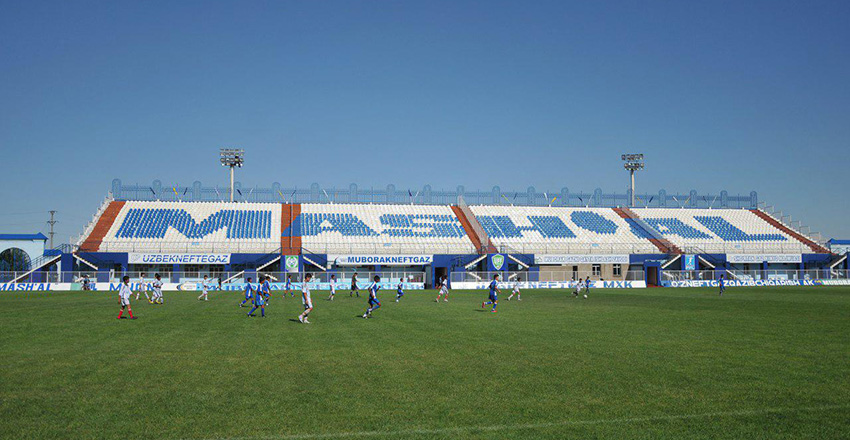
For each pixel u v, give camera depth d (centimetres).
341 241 7175
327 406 1085
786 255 7562
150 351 1709
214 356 1622
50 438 898
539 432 935
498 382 1285
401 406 1086
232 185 8100
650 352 1694
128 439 895
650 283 7375
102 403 1101
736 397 1153
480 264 7056
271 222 7500
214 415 1023
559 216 8475
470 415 1028
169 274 6191
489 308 3478
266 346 1816
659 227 8388
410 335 2097
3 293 5194
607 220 8462
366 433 927
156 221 7188
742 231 8456
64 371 1401
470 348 1773
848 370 1416
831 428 955
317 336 2069
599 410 1062
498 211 8488
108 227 6906
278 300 4316
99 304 3716
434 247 7238
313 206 8106
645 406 1088
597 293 5412
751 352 1691
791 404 1102
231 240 6938
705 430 945
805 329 2275
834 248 8638
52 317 2770
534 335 2095
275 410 1056
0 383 1269
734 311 3175
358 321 2631
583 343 1883
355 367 1459
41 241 6925
